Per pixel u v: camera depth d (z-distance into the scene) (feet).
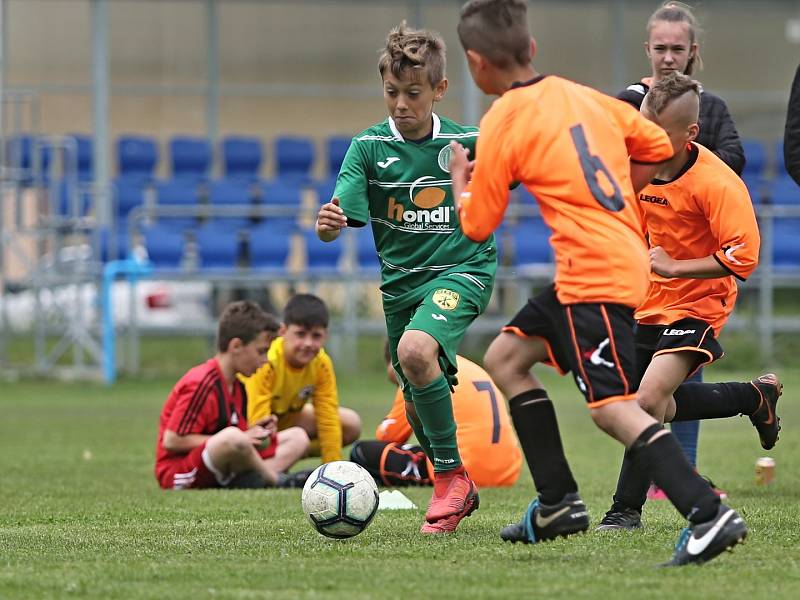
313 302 73.82
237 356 71.31
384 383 145.79
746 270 49.70
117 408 124.57
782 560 41.32
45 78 185.26
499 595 35.86
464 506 49.83
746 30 203.62
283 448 74.18
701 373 60.85
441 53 50.11
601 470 77.71
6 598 36.35
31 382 149.79
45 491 68.90
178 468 70.13
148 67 189.06
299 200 172.65
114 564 42.01
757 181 174.19
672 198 51.47
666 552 43.50
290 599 35.58
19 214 156.76
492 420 70.64
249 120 192.85
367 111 196.34
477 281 50.21
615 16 196.54
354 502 47.39
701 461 81.82
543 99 40.98
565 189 40.06
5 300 163.43
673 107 49.14
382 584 37.76
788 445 91.86
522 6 41.91
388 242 51.49
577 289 39.60
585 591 36.32
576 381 39.70
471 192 41.32
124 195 171.73
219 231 160.97
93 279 152.05
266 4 191.83
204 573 39.93
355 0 193.26
